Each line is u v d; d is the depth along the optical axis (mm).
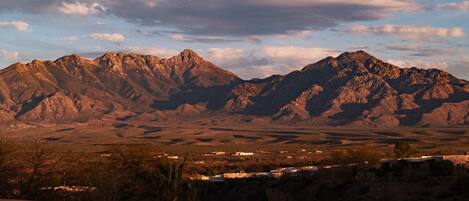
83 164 71125
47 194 58438
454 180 51281
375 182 57812
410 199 49438
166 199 44438
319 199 60000
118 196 57406
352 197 55844
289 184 68312
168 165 45406
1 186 57188
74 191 60344
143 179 48438
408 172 59281
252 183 74875
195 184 46625
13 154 59438
